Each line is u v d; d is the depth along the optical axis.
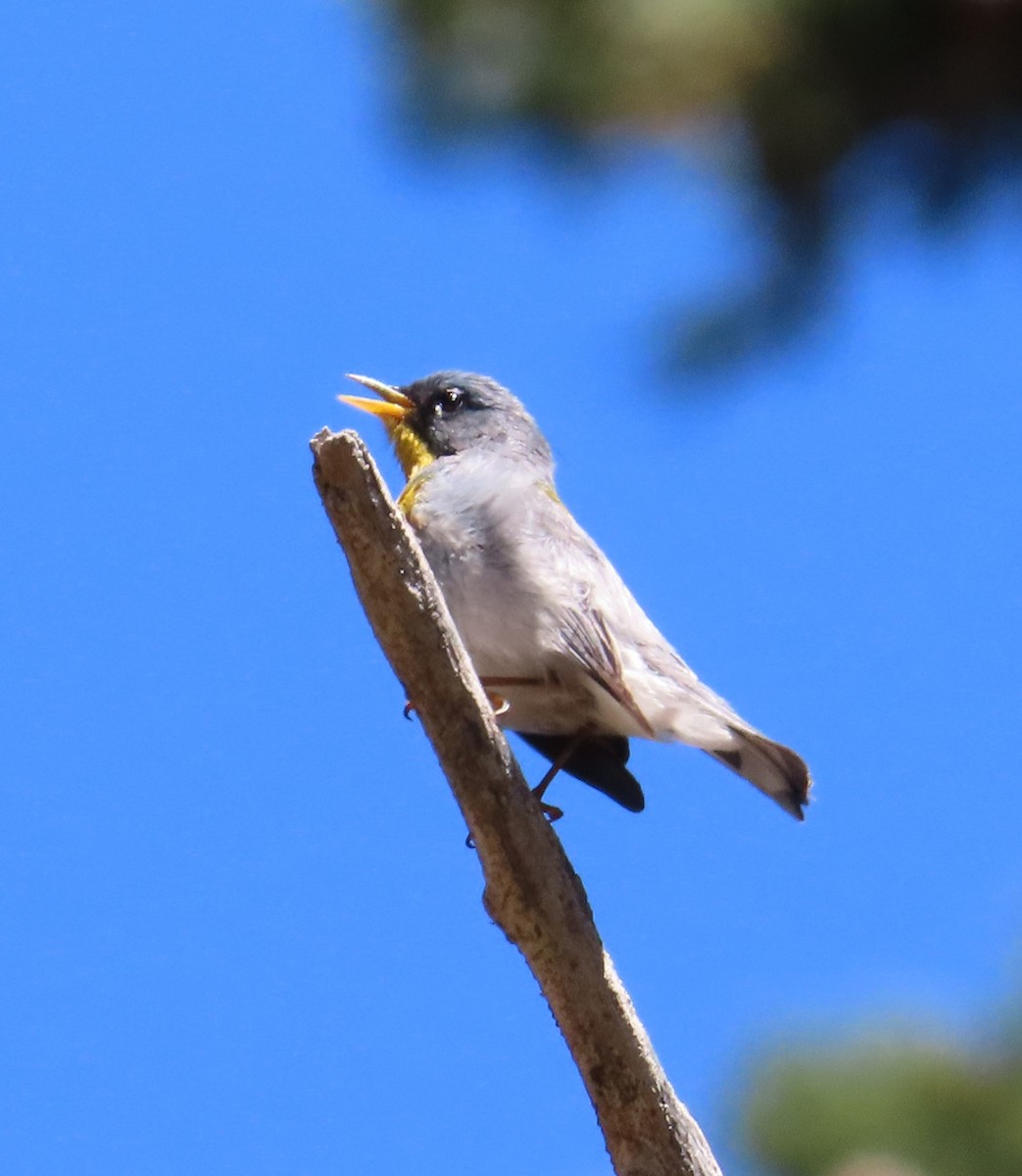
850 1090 6.19
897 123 7.14
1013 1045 6.21
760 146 7.35
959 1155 5.96
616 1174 8.23
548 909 8.12
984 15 6.77
